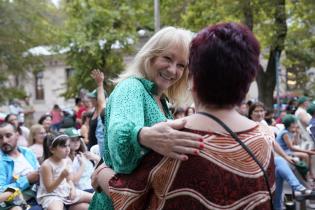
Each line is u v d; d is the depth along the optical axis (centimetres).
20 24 2019
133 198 162
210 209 150
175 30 212
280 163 642
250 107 721
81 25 1730
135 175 164
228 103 161
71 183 516
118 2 1842
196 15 1761
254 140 160
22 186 491
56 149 496
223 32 160
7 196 446
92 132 683
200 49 160
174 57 208
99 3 1792
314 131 787
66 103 3397
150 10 1923
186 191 151
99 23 1723
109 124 176
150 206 163
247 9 1620
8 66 2064
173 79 212
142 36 2008
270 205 161
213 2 1711
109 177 190
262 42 1753
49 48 2011
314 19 1647
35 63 2162
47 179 485
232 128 159
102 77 661
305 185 666
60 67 3431
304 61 1858
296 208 673
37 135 694
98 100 652
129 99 182
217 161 152
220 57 156
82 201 516
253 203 154
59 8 2294
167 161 156
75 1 1759
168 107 224
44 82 3494
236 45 158
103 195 202
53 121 1659
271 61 1831
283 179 644
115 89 192
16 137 530
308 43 1744
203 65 158
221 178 151
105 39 1702
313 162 725
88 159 584
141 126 170
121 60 1770
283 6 1641
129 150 163
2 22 2002
